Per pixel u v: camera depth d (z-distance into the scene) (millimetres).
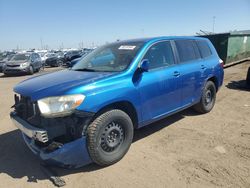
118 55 4742
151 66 4734
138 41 5004
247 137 5035
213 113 6555
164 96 4906
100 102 3824
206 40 6672
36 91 3801
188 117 6258
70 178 3814
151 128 5617
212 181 3613
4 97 9812
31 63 19891
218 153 4406
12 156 4566
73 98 3611
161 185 3572
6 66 19156
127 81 4238
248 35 19734
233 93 8906
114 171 3955
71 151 3701
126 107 4383
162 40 5141
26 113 4035
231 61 17359
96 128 3805
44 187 3646
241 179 3639
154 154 4438
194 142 4871
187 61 5633
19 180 3828
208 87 6355
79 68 4965
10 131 5773
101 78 4031
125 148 4262
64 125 3756
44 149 3822
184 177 3734
